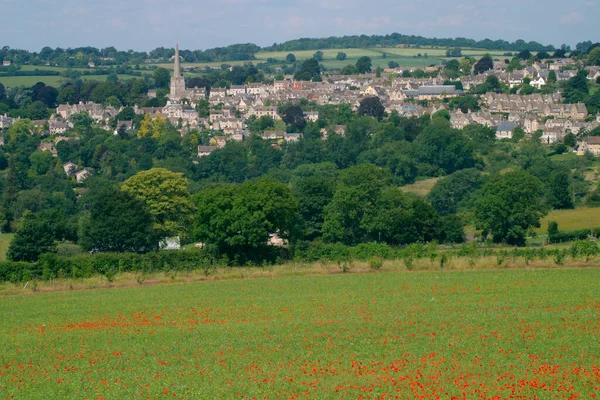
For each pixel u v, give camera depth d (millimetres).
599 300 117062
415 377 81875
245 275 149125
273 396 78125
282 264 159875
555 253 155875
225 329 104938
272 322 108188
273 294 128875
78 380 85188
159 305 123125
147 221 198125
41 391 82188
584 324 102312
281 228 179125
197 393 79438
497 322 104125
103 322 112312
